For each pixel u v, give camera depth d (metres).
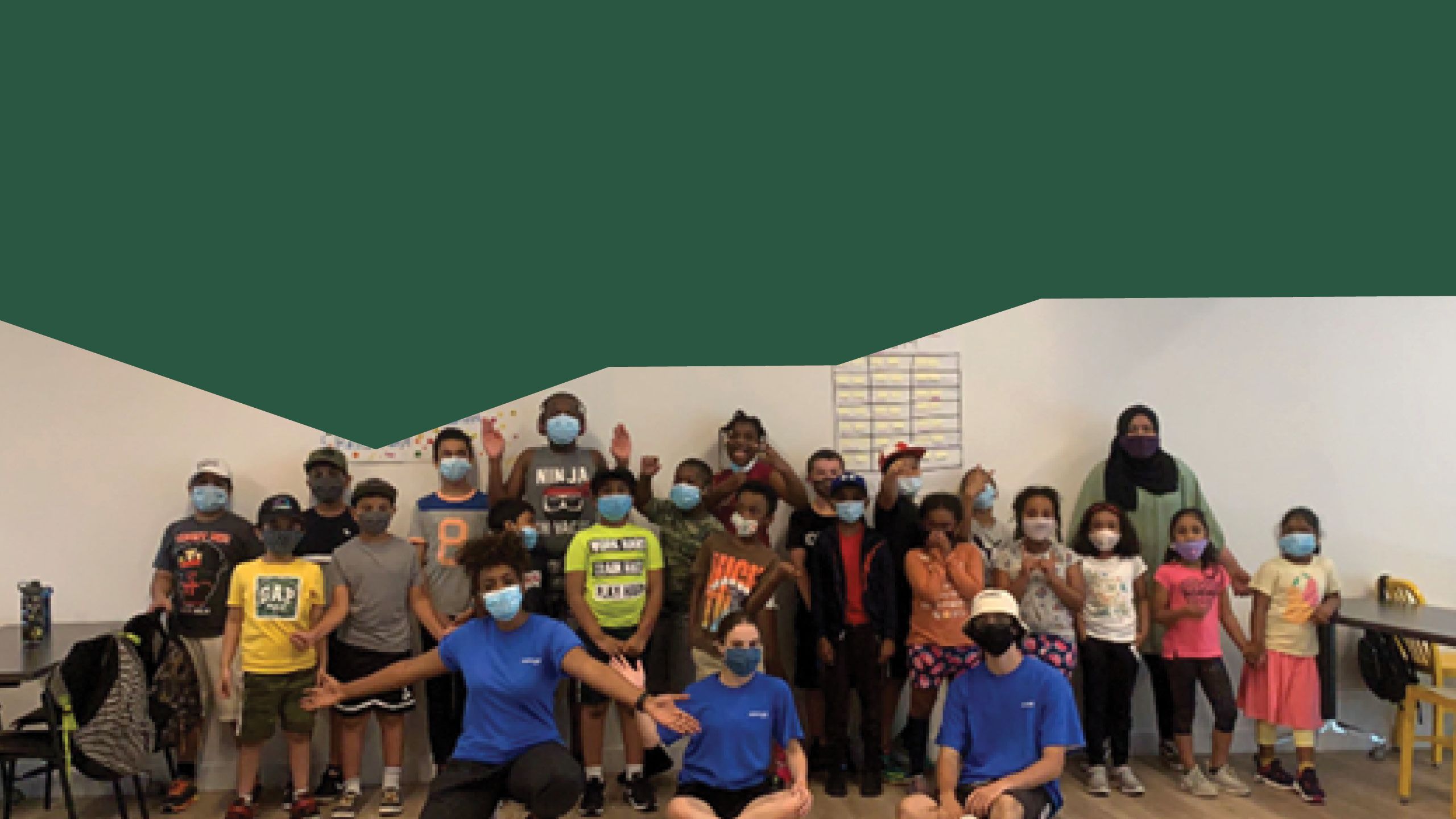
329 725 5.28
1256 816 4.78
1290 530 5.28
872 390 5.78
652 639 5.23
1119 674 5.17
